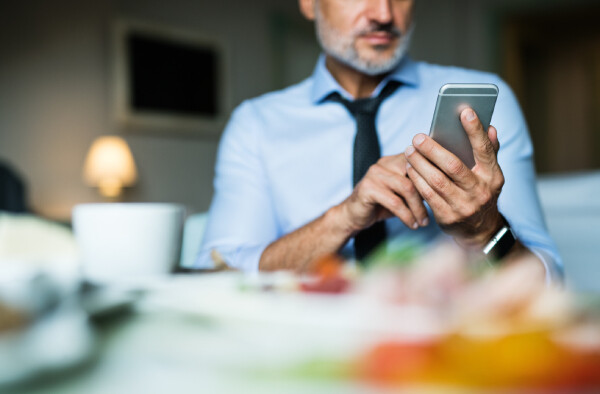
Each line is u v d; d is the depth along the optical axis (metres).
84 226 0.53
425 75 1.28
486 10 6.36
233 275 0.40
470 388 0.17
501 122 1.12
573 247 1.52
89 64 4.58
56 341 0.19
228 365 0.18
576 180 1.69
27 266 0.30
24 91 4.39
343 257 1.01
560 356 0.18
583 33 7.58
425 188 0.76
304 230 0.93
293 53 5.49
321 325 0.21
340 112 1.22
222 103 5.15
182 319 0.24
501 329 0.19
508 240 0.79
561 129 8.09
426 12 5.80
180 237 0.58
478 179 0.73
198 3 5.01
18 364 0.18
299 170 1.20
